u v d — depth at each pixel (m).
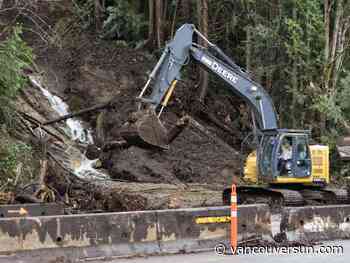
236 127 65.31
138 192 41.53
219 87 68.62
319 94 60.59
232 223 24.05
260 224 26.56
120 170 49.59
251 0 65.81
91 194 38.19
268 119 40.53
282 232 27.00
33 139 42.53
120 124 54.75
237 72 40.66
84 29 69.25
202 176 53.12
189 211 24.67
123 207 36.44
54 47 62.88
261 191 39.41
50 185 37.97
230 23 69.44
